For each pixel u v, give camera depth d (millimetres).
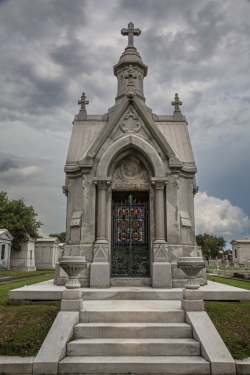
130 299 11703
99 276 12883
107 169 14062
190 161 15211
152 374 7625
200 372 7637
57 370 7633
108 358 8016
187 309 9383
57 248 67750
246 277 30672
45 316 9680
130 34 18797
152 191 14242
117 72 18547
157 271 12922
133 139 14188
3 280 30469
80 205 14398
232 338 8703
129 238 14602
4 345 8383
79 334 8828
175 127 16406
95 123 16406
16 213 59344
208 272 45812
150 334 8852
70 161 15125
